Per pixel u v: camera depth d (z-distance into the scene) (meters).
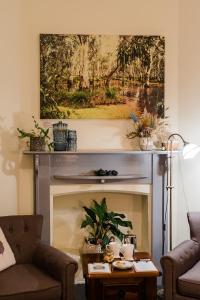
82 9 3.70
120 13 3.74
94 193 3.96
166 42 3.78
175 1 3.78
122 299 2.97
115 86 3.74
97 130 3.76
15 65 3.58
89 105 3.73
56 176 3.60
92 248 3.57
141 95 3.77
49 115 3.69
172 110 3.81
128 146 3.79
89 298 3.03
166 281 2.84
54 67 3.67
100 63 3.72
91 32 3.71
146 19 3.76
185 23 3.75
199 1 3.70
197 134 3.75
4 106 3.57
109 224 3.66
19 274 2.90
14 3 3.57
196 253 3.16
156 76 3.76
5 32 3.54
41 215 3.44
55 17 3.68
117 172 3.69
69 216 3.95
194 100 3.75
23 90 3.66
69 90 3.70
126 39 3.73
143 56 3.75
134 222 4.01
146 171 3.72
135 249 3.65
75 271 2.80
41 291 2.66
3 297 2.58
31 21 3.65
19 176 3.65
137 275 2.93
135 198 4.00
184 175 3.81
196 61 3.73
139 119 3.72
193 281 2.74
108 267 3.03
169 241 3.78
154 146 3.77
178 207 3.84
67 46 3.68
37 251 3.18
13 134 3.60
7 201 3.60
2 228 3.25
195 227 3.32
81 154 3.58
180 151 3.70
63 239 3.96
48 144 3.58
